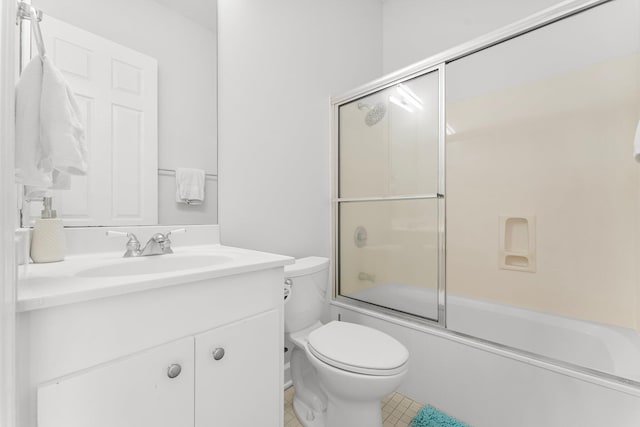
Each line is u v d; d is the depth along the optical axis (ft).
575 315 5.03
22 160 1.84
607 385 3.34
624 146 4.53
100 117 3.43
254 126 5.02
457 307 5.14
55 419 1.82
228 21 4.66
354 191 6.31
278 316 3.23
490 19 6.31
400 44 7.81
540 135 5.40
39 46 1.99
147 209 3.82
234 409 2.79
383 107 5.88
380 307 5.83
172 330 2.37
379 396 3.42
